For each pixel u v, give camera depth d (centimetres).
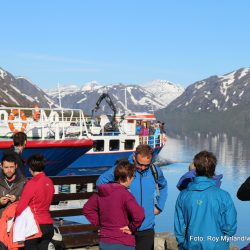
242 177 7412
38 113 3025
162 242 1511
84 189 3247
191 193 796
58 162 2983
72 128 3672
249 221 3678
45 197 965
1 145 2639
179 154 11606
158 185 952
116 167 848
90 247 1391
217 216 780
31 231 937
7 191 960
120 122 5312
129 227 826
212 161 802
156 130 5884
